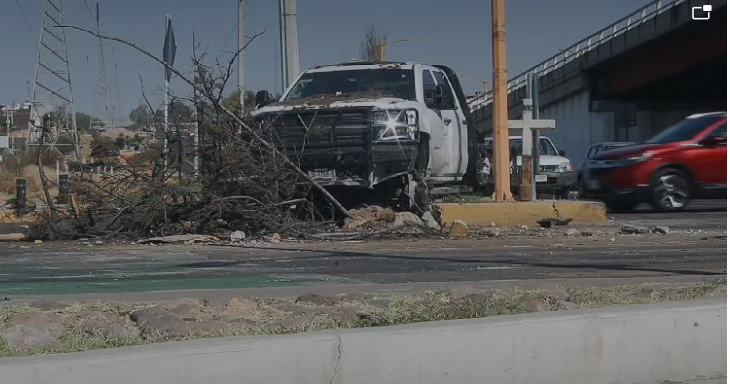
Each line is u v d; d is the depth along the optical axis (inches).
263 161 471.5
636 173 669.3
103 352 172.4
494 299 261.3
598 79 1696.6
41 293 294.7
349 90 529.0
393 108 478.0
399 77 533.6
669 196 673.6
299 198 486.6
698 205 788.6
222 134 471.5
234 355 177.6
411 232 481.1
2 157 1069.8
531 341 201.8
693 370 216.4
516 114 1604.3
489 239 482.0
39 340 210.7
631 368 211.0
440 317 238.5
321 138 474.9
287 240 469.7
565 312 210.2
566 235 501.4
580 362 206.1
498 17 551.5
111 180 480.1
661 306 218.2
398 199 506.3
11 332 213.3
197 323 226.7
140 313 239.8
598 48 1605.6
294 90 541.0
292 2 616.7
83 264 385.1
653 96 1752.0
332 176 477.1
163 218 478.9
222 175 472.4
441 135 521.3
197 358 174.7
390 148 474.3
